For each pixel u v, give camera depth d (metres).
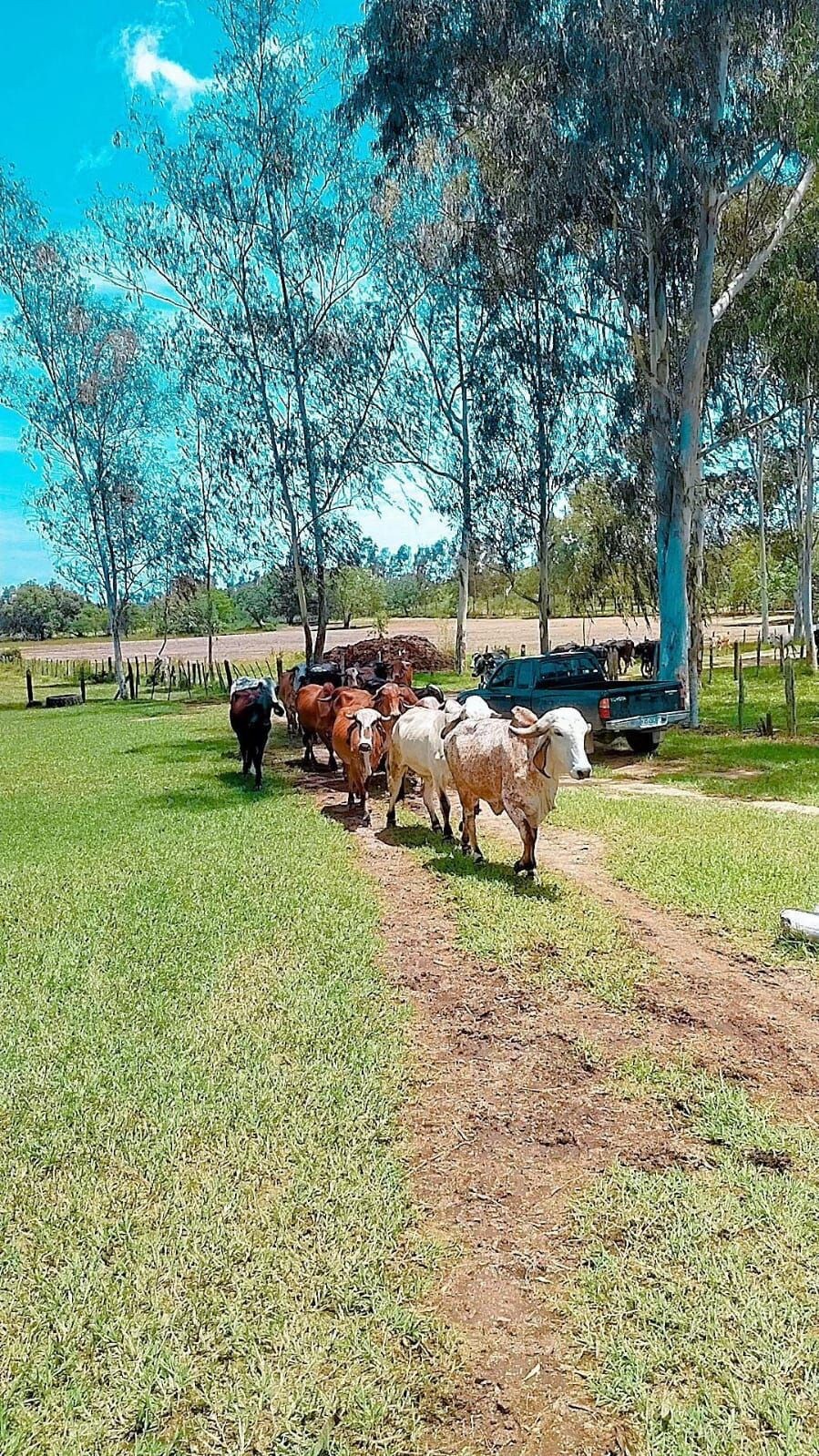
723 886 7.30
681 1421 2.57
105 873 8.41
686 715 14.93
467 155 21.23
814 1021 5.05
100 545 34.47
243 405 26.91
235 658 47.34
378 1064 4.62
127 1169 3.81
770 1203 3.48
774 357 19.33
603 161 17.12
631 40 16.03
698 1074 4.49
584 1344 2.87
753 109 16.48
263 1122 4.11
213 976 5.80
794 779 12.31
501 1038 4.91
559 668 15.70
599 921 6.60
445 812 9.26
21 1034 5.05
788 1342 2.84
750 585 47.16
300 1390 2.70
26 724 24.55
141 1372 2.77
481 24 18.17
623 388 22.31
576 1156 3.87
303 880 7.88
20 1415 2.64
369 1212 3.48
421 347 27.94
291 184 24.61
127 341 32.75
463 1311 3.02
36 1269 3.24
